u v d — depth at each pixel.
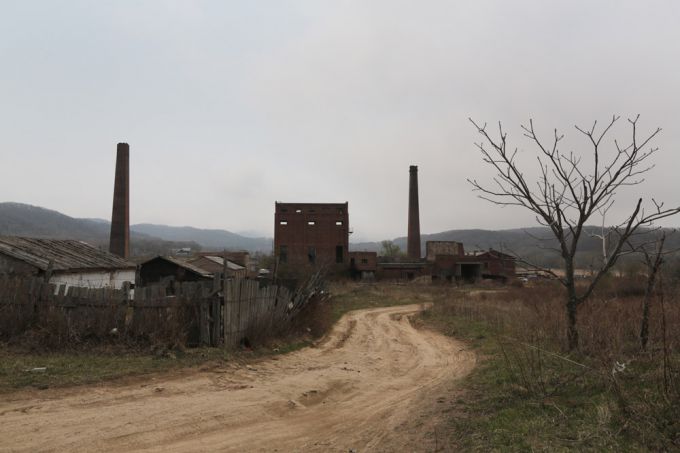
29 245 20.12
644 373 7.28
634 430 5.33
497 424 6.23
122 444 5.87
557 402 6.83
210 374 10.30
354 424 7.34
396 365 13.57
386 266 78.44
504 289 61.12
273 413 7.70
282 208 77.50
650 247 8.86
